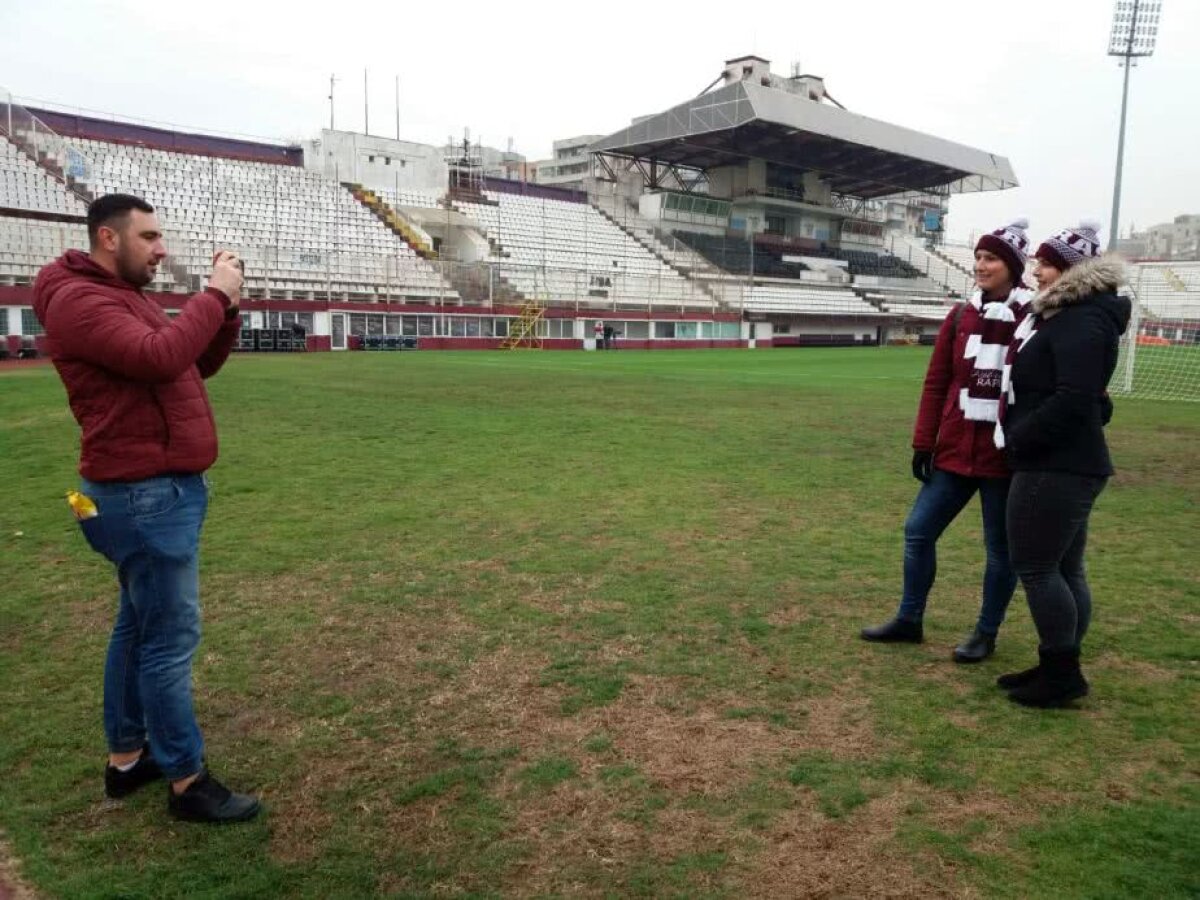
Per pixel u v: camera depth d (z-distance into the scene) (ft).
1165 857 8.61
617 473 30.25
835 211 228.84
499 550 20.18
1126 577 18.29
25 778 10.50
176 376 8.90
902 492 27.40
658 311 164.04
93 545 9.46
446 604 16.40
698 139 185.06
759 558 19.63
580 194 194.18
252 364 89.56
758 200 208.95
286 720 11.84
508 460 32.63
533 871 8.57
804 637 14.80
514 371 83.71
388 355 113.09
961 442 13.50
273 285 121.90
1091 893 8.07
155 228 9.32
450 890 8.31
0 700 12.58
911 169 217.77
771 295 186.91
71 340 8.75
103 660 14.03
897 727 11.46
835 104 226.38
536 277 150.30
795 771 10.30
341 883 8.45
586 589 17.33
